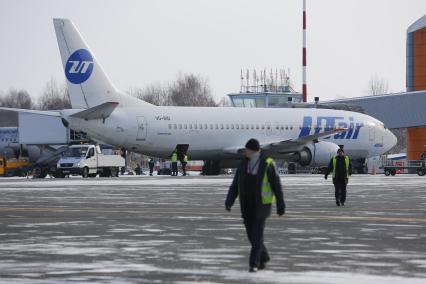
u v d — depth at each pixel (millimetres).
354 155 196125
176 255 45531
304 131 187625
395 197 98125
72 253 46375
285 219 68125
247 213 41250
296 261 43156
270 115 184875
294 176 176000
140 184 131625
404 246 49312
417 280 37219
